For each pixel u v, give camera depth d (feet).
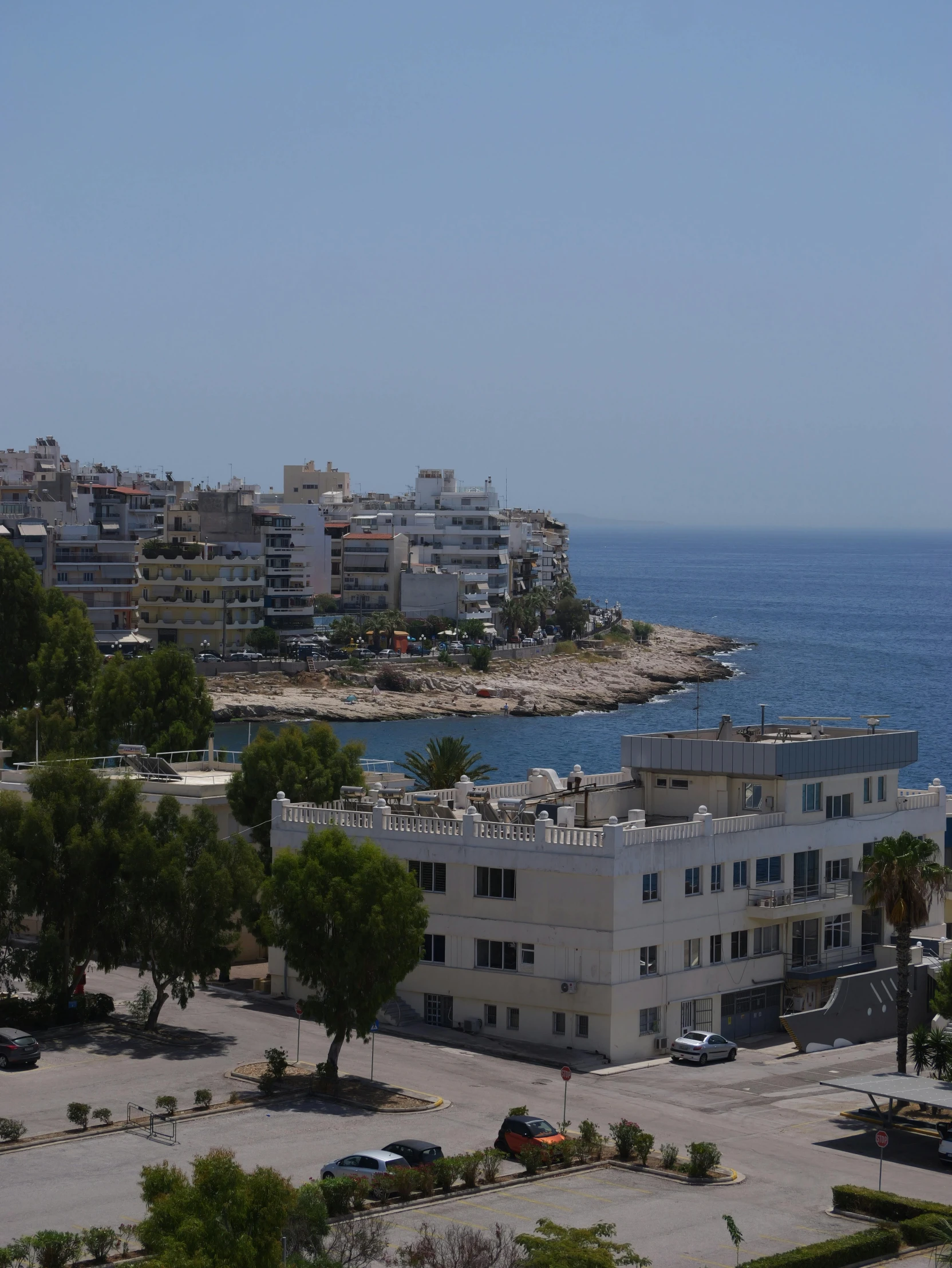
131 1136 184.65
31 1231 152.76
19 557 470.80
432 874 247.50
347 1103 201.16
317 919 206.80
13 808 244.01
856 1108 207.92
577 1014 233.55
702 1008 246.47
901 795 289.33
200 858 232.73
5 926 239.09
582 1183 173.27
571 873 234.38
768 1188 173.06
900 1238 155.22
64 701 435.12
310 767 285.84
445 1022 246.27
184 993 236.02
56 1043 228.43
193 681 385.70
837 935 270.05
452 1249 140.46
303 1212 136.98
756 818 255.91
